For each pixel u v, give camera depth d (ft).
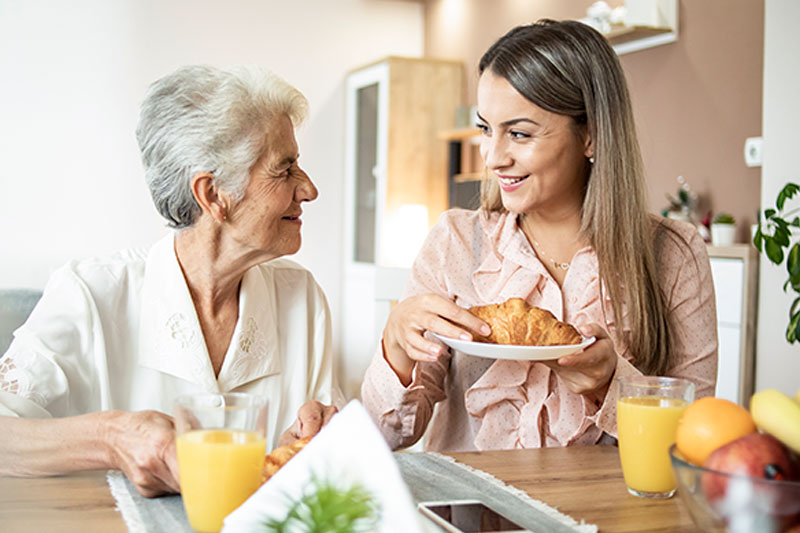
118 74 17.72
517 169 4.54
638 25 12.21
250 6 18.81
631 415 3.12
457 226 5.21
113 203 17.79
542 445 4.61
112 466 3.17
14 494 3.07
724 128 11.74
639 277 4.67
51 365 3.95
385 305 12.78
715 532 2.26
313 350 5.02
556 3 15.56
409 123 18.13
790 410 2.26
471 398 4.74
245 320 4.54
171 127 4.00
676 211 12.09
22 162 17.12
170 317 4.32
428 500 3.00
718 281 10.63
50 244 17.39
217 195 4.10
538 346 3.55
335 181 19.90
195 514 2.60
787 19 9.69
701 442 2.41
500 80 4.44
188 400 2.69
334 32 19.66
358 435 2.29
